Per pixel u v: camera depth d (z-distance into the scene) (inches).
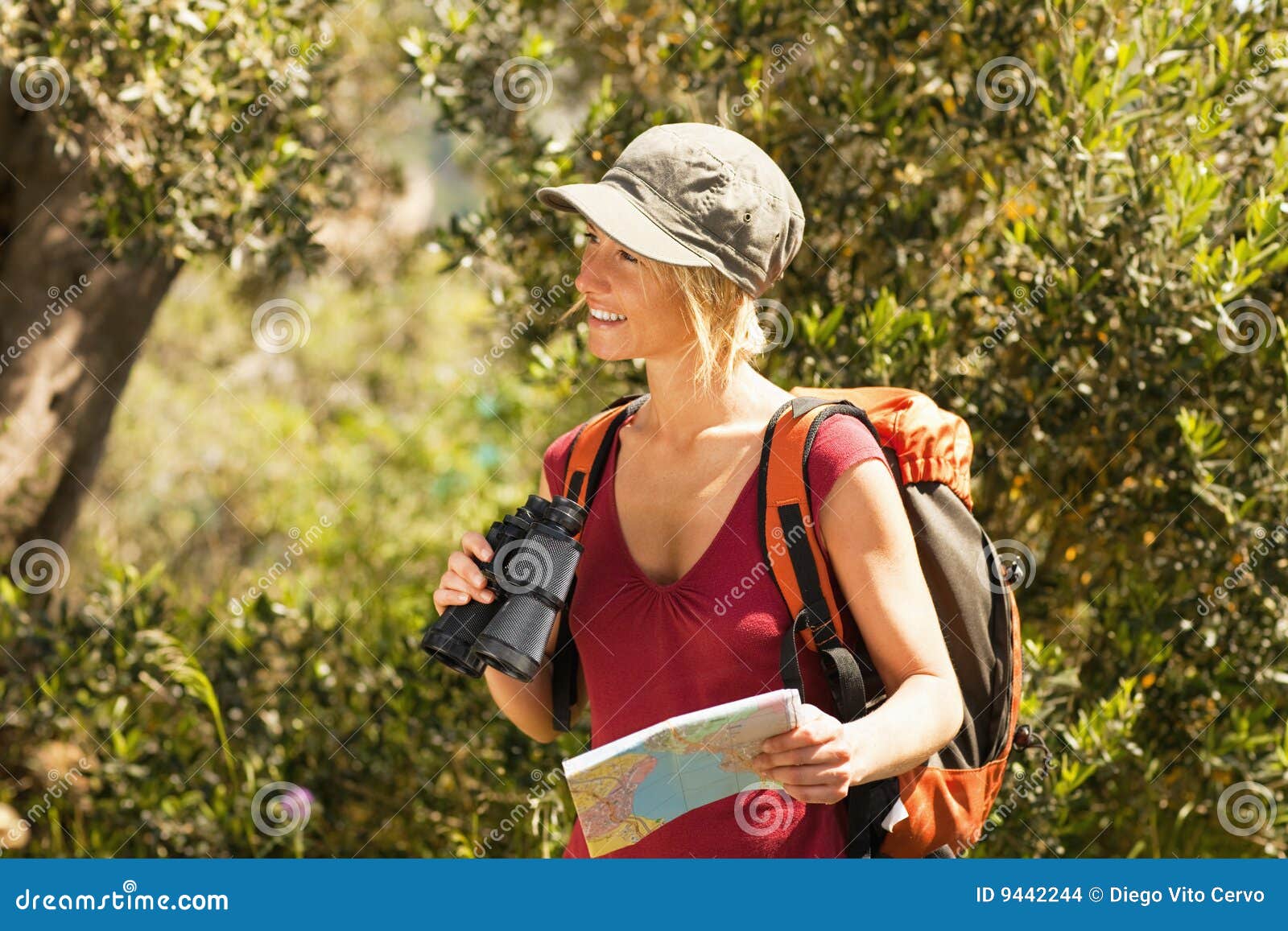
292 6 128.7
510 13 132.3
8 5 118.3
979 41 116.0
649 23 137.2
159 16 118.6
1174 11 111.6
